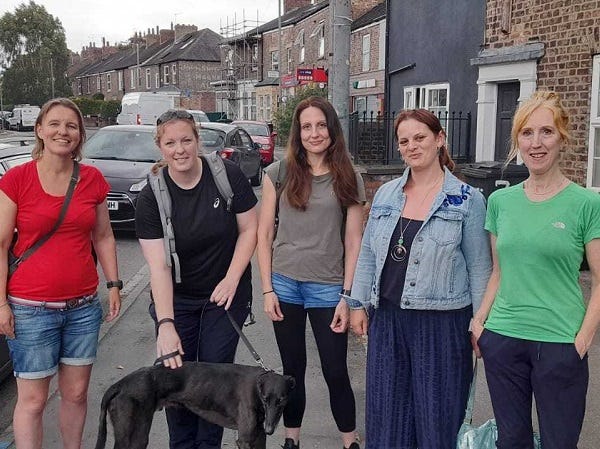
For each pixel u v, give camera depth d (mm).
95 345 3686
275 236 3852
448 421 3328
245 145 17672
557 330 2920
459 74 11375
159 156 11844
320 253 3707
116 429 3305
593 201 2859
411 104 13500
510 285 3012
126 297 7633
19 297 3424
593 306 2885
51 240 3451
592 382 4766
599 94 7852
